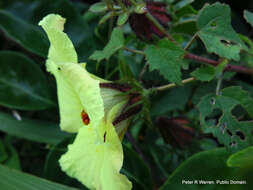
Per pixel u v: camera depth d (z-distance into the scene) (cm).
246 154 21
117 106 23
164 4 26
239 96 24
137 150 31
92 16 35
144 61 32
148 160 32
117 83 23
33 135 32
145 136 32
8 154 32
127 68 26
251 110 24
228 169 24
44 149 34
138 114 23
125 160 27
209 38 24
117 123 23
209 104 24
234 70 26
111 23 31
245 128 23
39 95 34
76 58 22
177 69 23
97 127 20
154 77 31
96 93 19
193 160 24
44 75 34
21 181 24
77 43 33
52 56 21
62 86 22
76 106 22
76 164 21
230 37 24
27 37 31
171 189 24
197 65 30
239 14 36
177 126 28
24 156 34
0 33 37
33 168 34
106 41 34
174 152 29
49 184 24
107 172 21
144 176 27
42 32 30
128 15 24
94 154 21
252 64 27
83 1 39
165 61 23
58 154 28
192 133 28
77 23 33
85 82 19
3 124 32
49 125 33
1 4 32
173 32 28
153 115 31
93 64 33
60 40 21
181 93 31
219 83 25
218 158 24
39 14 33
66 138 29
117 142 21
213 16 24
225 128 23
